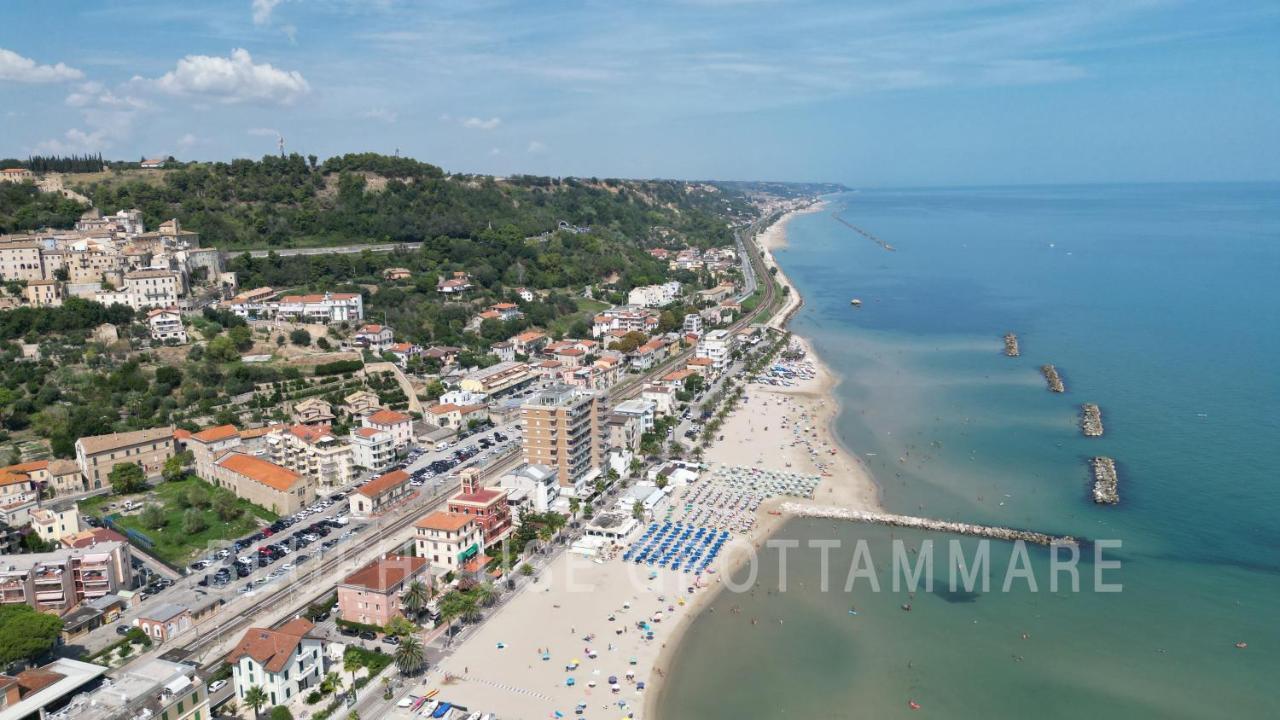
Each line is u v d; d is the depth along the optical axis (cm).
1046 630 17838
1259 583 19575
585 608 18825
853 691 15912
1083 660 16788
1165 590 19325
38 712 12825
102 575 17988
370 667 16250
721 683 16112
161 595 18675
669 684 16050
